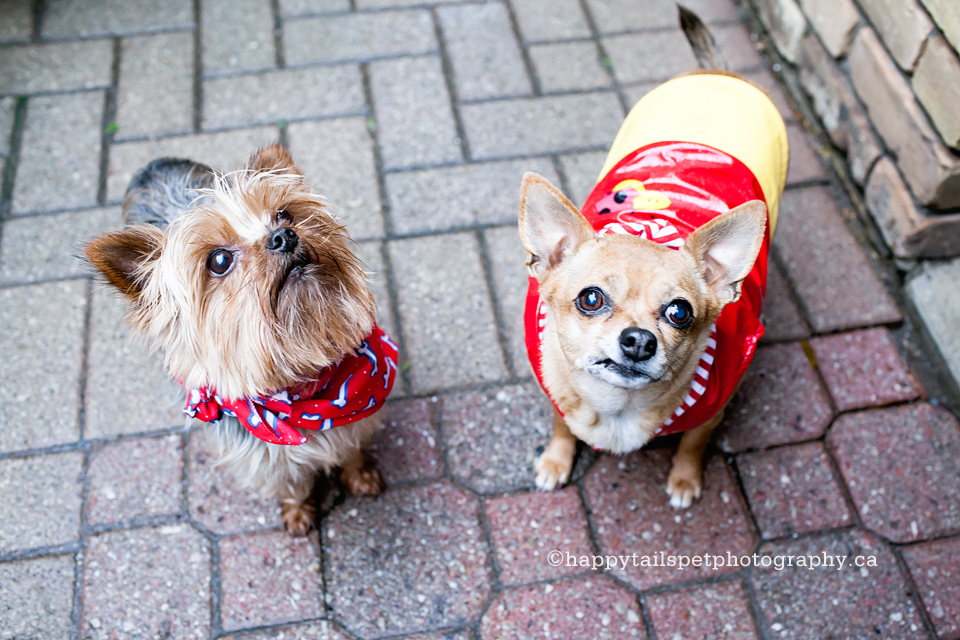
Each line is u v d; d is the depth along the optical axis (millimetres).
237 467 737
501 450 843
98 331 883
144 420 842
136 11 1115
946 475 823
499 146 1021
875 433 844
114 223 950
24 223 946
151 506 804
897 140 906
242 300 622
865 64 942
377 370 710
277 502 812
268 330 631
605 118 1045
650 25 1121
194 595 769
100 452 826
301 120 1033
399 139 1022
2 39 1080
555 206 613
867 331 900
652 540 798
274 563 784
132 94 1045
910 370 879
